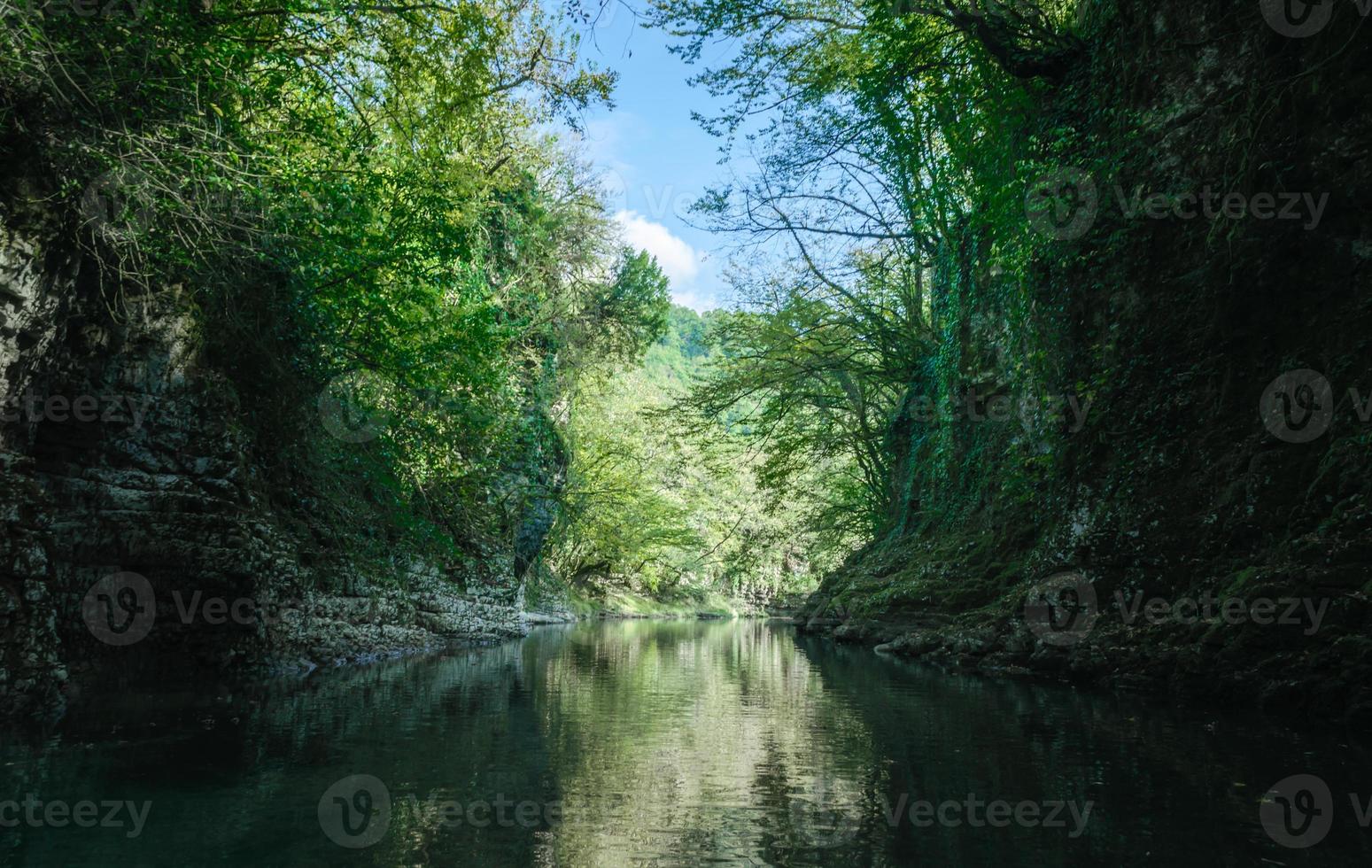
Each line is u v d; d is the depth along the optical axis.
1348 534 7.85
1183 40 11.52
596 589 51.31
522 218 24.67
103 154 7.32
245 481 10.19
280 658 10.48
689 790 4.78
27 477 7.30
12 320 7.02
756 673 11.95
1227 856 3.62
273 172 9.15
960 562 16.62
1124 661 9.84
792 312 25.42
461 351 14.30
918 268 24.94
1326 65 9.13
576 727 6.84
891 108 18.59
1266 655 8.15
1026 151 15.59
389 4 10.52
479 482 19.31
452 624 17.52
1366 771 5.23
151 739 5.93
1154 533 10.32
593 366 29.08
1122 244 12.29
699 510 43.31
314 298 11.83
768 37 17.77
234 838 3.74
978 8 14.52
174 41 7.99
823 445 27.94
